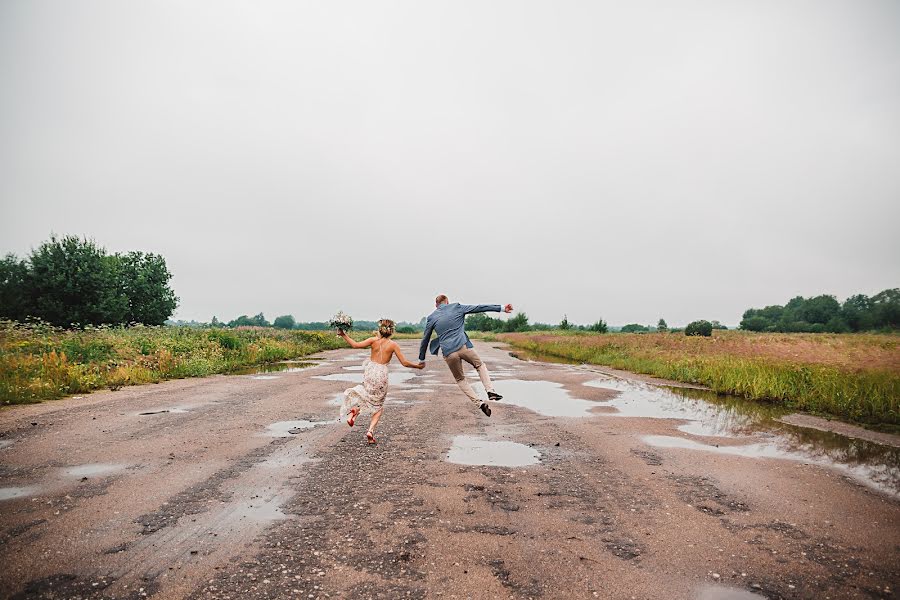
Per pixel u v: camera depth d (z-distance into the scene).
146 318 42.12
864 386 10.21
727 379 13.23
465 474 5.42
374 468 5.59
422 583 3.13
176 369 14.41
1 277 28.38
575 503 4.62
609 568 3.38
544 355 29.75
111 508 4.27
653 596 3.03
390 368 18.50
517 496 4.77
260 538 3.74
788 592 3.10
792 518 4.32
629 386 13.90
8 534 3.71
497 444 6.85
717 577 3.28
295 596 2.95
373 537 3.79
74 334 16.48
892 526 4.18
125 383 12.26
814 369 12.49
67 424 7.50
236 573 3.21
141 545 3.58
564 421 8.58
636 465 5.93
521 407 10.00
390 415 8.88
